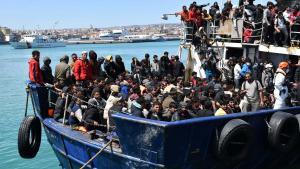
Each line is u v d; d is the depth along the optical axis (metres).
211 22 18.44
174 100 12.26
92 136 10.96
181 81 15.12
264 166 10.60
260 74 15.20
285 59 15.24
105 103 12.34
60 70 14.26
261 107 12.52
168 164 8.92
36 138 13.58
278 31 15.00
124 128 9.27
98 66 15.39
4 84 45.41
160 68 17.77
